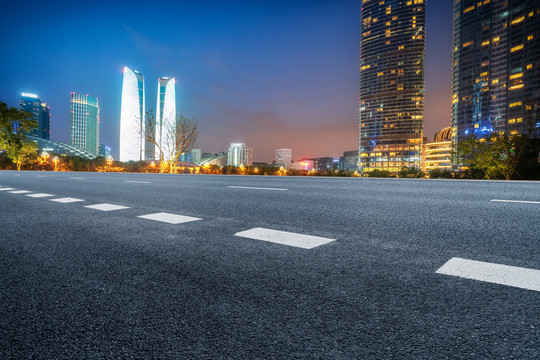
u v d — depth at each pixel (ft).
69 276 6.60
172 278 6.42
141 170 143.43
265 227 11.46
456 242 8.93
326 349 3.85
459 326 4.35
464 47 524.93
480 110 498.69
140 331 4.38
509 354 3.69
